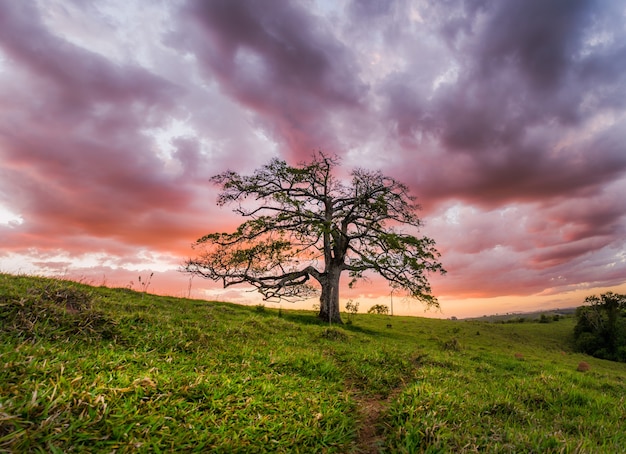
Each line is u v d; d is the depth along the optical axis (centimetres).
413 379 872
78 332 752
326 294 2939
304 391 619
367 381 830
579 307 5625
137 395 439
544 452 432
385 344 1594
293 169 3045
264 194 3109
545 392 816
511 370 1454
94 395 403
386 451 448
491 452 423
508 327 5747
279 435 434
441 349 2120
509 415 625
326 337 1531
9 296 814
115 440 343
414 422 494
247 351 878
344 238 3097
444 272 2845
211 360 737
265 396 547
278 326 1588
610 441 525
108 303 1201
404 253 2794
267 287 2769
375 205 3055
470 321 5553
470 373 1086
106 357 592
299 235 2923
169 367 628
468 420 539
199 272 2808
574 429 595
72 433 329
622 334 4841
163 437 372
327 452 429
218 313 1661
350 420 525
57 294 945
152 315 1095
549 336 5703
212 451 371
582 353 4841
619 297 5234
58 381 420
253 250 2823
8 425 314
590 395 839
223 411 461
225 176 3075
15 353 508
